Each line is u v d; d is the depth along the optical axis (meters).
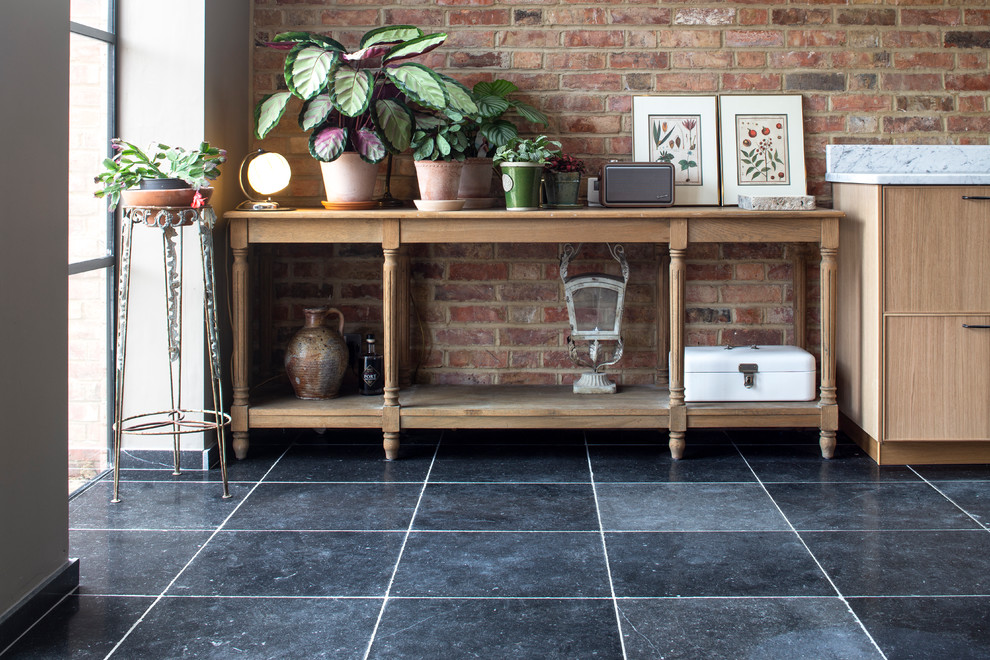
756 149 3.75
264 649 1.95
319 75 3.22
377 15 3.73
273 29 3.73
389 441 3.35
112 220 3.26
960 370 3.18
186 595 2.22
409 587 2.26
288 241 3.29
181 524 2.71
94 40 3.11
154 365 3.30
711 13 3.73
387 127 3.33
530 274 3.82
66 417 2.25
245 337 3.34
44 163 2.12
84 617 2.10
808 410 3.34
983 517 2.74
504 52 3.74
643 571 2.36
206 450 3.29
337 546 2.53
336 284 3.84
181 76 3.22
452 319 3.84
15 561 2.02
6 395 1.97
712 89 3.76
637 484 3.07
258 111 3.43
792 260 3.78
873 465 3.27
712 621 2.08
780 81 3.75
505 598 2.20
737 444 3.56
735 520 2.73
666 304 3.76
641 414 3.35
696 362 3.40
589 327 3.70
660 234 3.28
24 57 2.03
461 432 3.76
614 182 3.49
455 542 2.56
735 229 3.28
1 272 1.95
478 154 3.65
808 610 2.13
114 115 3.23
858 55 3.73
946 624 2.06
